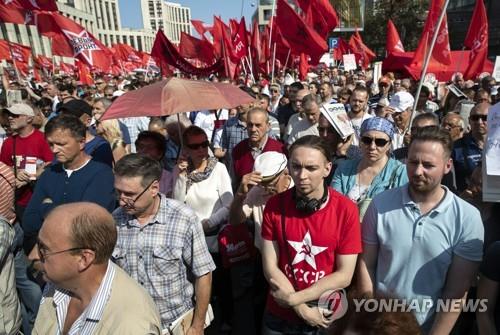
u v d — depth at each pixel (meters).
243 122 5.26
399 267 2.10
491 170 2.05
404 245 2.07
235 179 4.28
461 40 41.19
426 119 3.64
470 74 7.87
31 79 15.55
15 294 2.66
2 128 5.44
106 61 9.47
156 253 2.30
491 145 2.07
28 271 3.35
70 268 1.53
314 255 2.17
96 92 11.52
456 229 1.99
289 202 2.26
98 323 1.53
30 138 4.33
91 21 67.25
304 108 5.21
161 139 3.82
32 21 8.48
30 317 3.43
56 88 11.27
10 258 2.60
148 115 2.89
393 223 2.11
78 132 2.90
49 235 1.51
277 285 2.19
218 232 3.23
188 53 13.95
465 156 3.80
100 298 1.56
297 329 2.35
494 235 2.56
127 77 19.58
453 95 6.50
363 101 4.97
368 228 2.22
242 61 11.88
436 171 1.95
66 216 1.54
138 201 2.21
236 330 3.07
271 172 2.67
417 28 34.56
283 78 12.47
